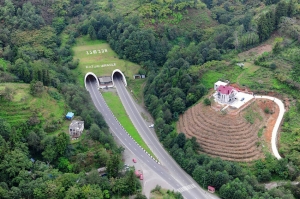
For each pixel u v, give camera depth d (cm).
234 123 17575
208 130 17750
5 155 14388
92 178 14438
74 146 16312
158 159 17075
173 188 15312
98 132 16962
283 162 15612
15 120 16362
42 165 14888
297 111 18175
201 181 15300
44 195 13575
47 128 16588
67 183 14038
